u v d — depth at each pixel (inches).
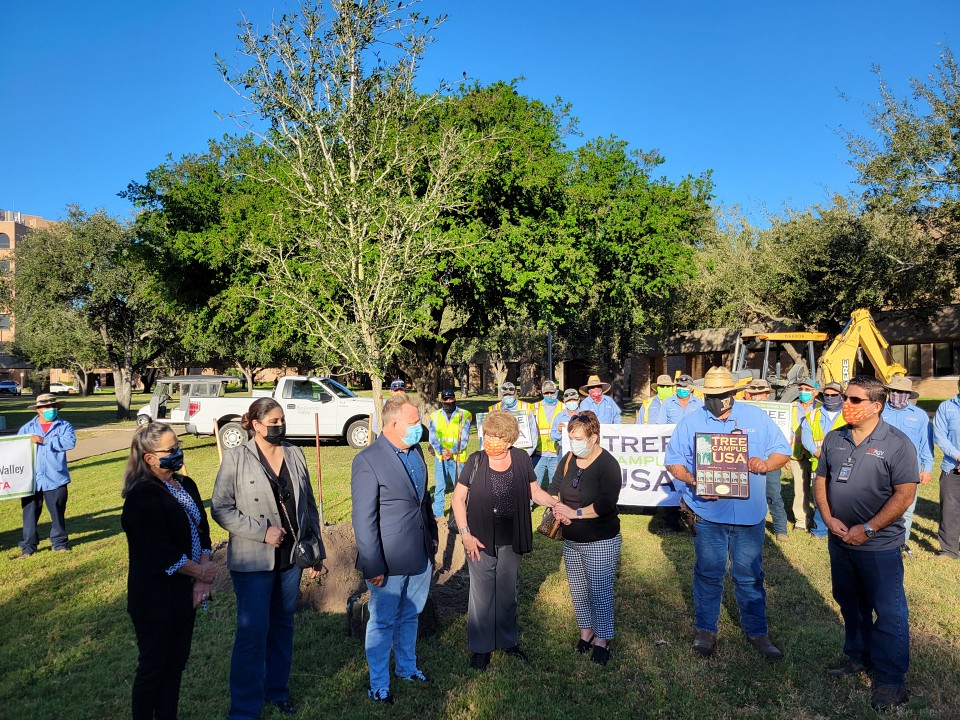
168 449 141.5
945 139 804.0
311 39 336.5
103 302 1165.1
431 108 392.5
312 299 373.7
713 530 194.1
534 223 760.3
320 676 181.2
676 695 169.8
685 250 860.0
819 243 993.5
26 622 224.8
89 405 1744.6
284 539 158.2
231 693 154.6
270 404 158.1
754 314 1182.9
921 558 283.3
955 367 1121.4
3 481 299.6
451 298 842.8
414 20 343.9
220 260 750.5
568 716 161.0
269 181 395.2
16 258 1197.1
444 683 176.7
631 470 346.9
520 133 784.9
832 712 162.6
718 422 197.2
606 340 1274.6
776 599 235.9
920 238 935.7
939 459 533.3
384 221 359.6
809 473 331.9
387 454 169.6
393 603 169.5
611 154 847.7
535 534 331.0
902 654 164.9
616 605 232.7
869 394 170.9
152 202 882.1
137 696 137.9
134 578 138.9
